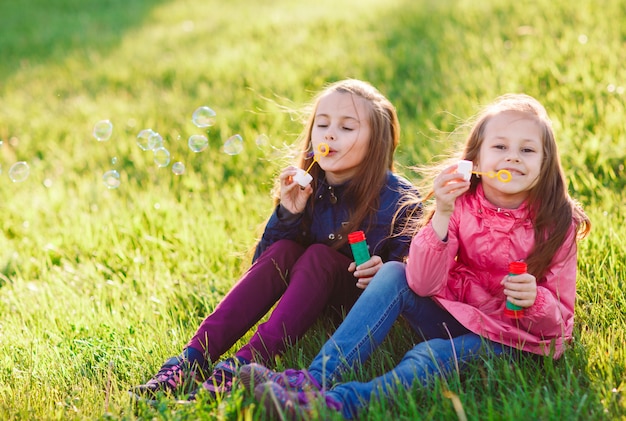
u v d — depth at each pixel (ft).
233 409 7.38
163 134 20.17
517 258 8.52
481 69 20.75
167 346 9.58
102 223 14.89
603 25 21.93
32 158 20.08
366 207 9.51
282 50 26.32
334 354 8.00
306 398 7.32
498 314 8.52
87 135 21.15
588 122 15.92
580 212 8.83
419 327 8.67
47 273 13.20
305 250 9.69
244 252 12.61
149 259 13.33
